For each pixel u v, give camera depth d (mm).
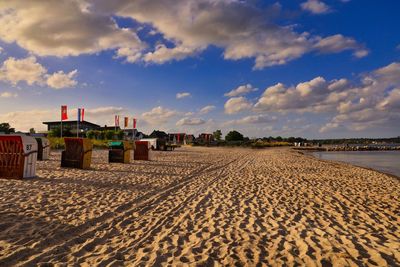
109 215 6867
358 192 10773
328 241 5473
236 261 4543
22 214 6570
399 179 16047
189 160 24047
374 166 26750
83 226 6027
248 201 8727
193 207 7867
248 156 32875
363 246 5246
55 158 20375
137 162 20625
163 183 11609
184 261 4523
